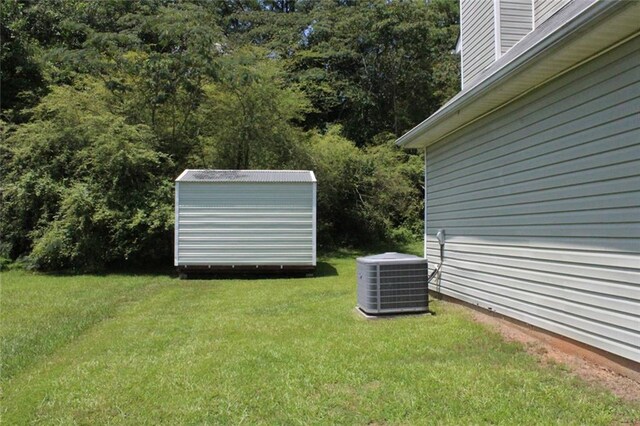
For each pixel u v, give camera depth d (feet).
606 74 11.28
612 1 9.09
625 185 10.66
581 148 12.21
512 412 9.32
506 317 16.20
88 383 11.50
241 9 80.53
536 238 14.33
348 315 19.02
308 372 11.93
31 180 36.24
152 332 16.60
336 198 55.16
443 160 22.31
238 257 32.94
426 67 74.18
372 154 59.36
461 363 12.41
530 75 13.24
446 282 21.80
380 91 75.61
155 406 10.11
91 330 17.22
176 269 34.01
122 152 35.55
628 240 10.55
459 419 9.09
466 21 27.02
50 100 40.45
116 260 38.63
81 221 35.14
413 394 10.36
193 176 33.94
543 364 12.21
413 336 15.20
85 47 43.29
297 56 69.46
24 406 10.28
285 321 18.06
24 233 37.81
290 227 33.24
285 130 49.21
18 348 14.79
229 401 10.25
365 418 9.30
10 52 47.88
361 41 73.31
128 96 43.39
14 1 50.49
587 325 11.95
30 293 26.02
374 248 56.39
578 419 8.97
